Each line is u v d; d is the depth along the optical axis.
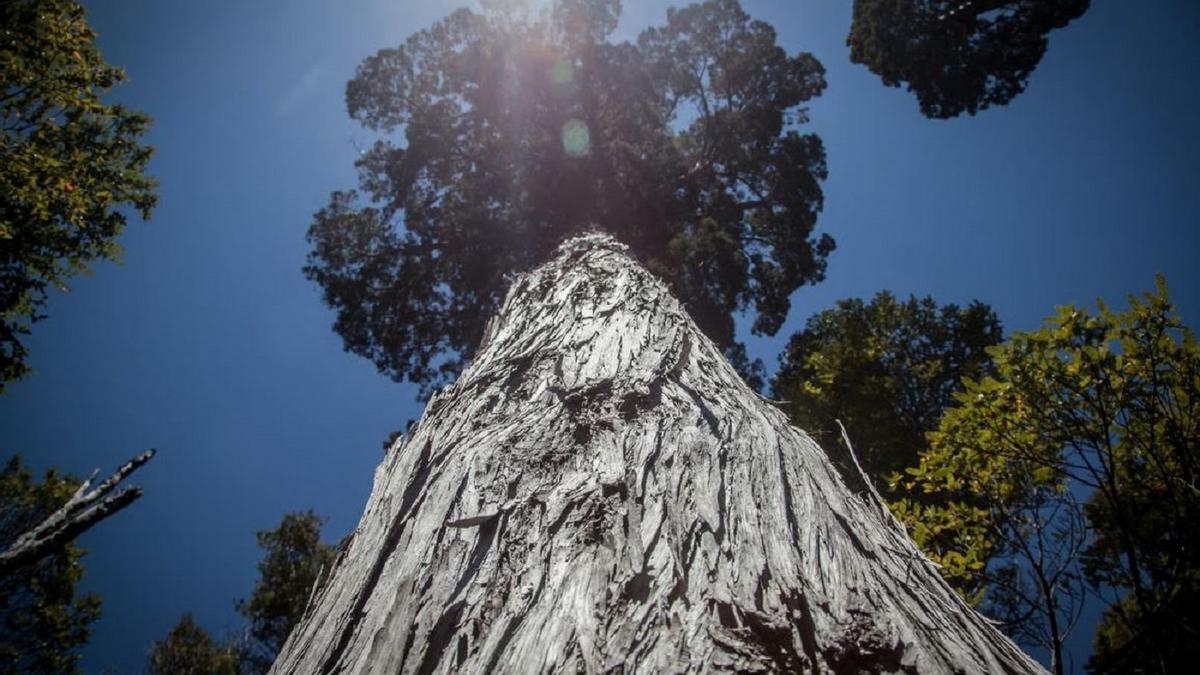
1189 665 4.25
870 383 9.81
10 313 9.70
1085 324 4.89
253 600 14.67
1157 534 4.79
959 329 10.64
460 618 1.48
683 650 1.22
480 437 2.25
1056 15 15.84
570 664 1.23
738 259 12.45
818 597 1.42
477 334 13.84
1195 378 4.51
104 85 9.39
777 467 2.01
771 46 16.06
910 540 2.12
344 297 14.19
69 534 1.47
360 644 1.59
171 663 14.32
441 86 14.63
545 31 14.55
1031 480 5.25
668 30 16.42
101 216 9.93
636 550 1.51
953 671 1.29
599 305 3.44
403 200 14.21
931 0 16.66
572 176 12.64
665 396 2.34
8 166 8.26
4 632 10.57
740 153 15.31
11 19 8.27
